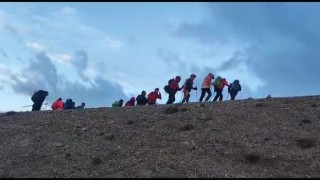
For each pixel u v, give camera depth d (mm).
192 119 18969
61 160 15766
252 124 17906
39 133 18609
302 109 19656
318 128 17047
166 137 17172
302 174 13648
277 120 18266
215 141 16375
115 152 16141
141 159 15383
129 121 19125
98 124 19312
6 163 15789
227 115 19266
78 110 22453
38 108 26531
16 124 20234
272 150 15289
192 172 14180
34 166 15422
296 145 15570
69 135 18172
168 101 26625
